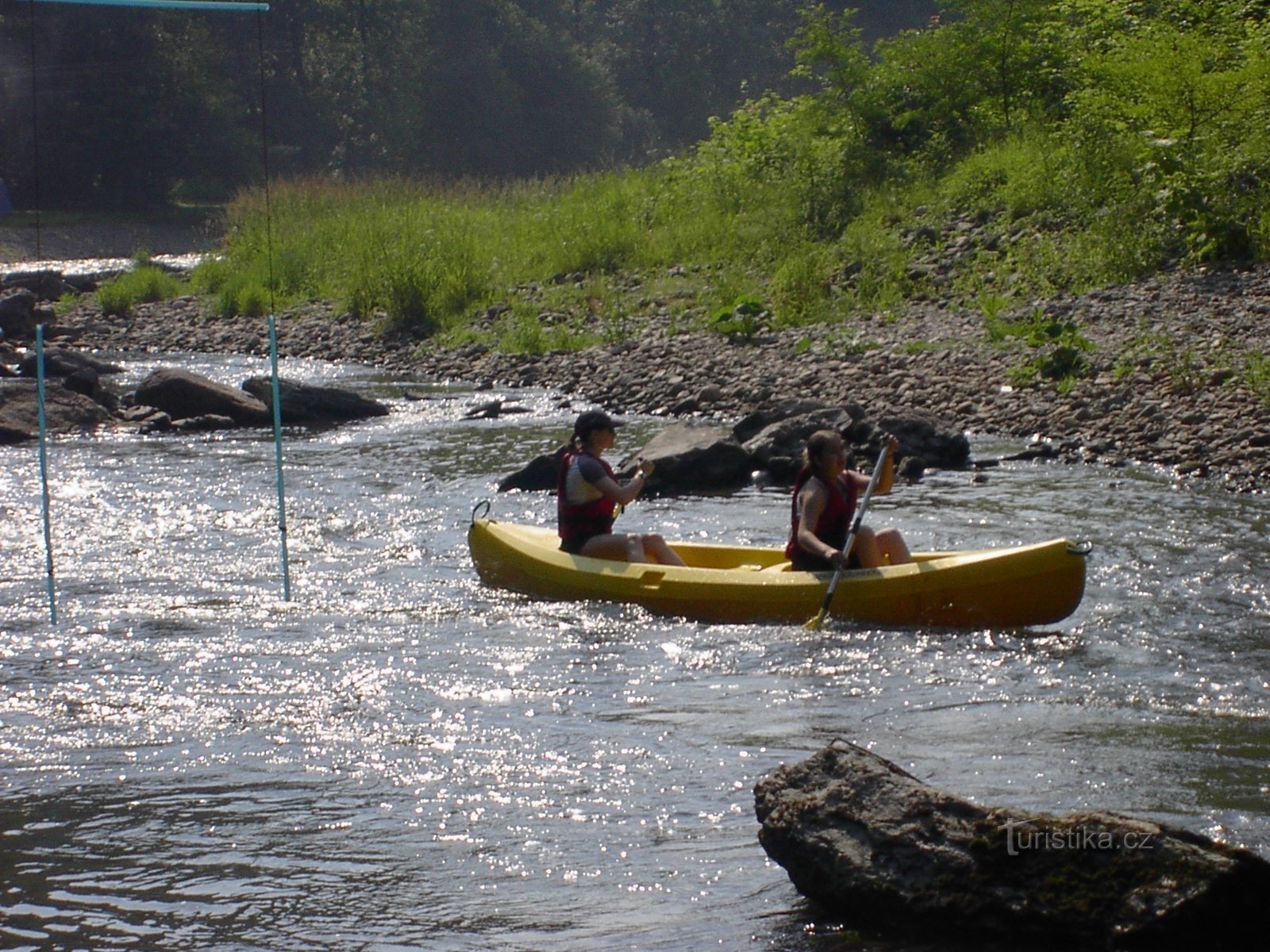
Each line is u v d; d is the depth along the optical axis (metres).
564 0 119.19
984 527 16.42
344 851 7.94
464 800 8.68
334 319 38.66
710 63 125.62
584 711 10.48
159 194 91.19
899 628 12.62
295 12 100.25
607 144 113.00
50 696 11.01
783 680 11.22
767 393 25.36
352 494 19.34
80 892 7.46
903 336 27.80
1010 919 6.28
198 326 40.09
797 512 13.26
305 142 100.56
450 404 27.67
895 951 6.41
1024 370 24.28
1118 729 9.80
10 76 82.56
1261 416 20.42
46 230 76.62
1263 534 15.62
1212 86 30.75
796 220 37.38
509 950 6.67
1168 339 24.38
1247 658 11.53
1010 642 12.14
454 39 104.50
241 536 16.95
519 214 45.31
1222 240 28.02
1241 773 8.83
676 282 35.69
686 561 14.61
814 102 41.00
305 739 9.90
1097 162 32.53
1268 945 6.02
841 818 6.79
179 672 11.61
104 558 15.91
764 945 6.57
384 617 13.36
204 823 8.38
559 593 13.90
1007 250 31.36
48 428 25.33
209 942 6.86
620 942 6.71
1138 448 20.30
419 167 101.50
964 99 39.09
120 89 85.56
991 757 9.22
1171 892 6.00
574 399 27.67
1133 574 14.18
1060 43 38.81
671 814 8.38
